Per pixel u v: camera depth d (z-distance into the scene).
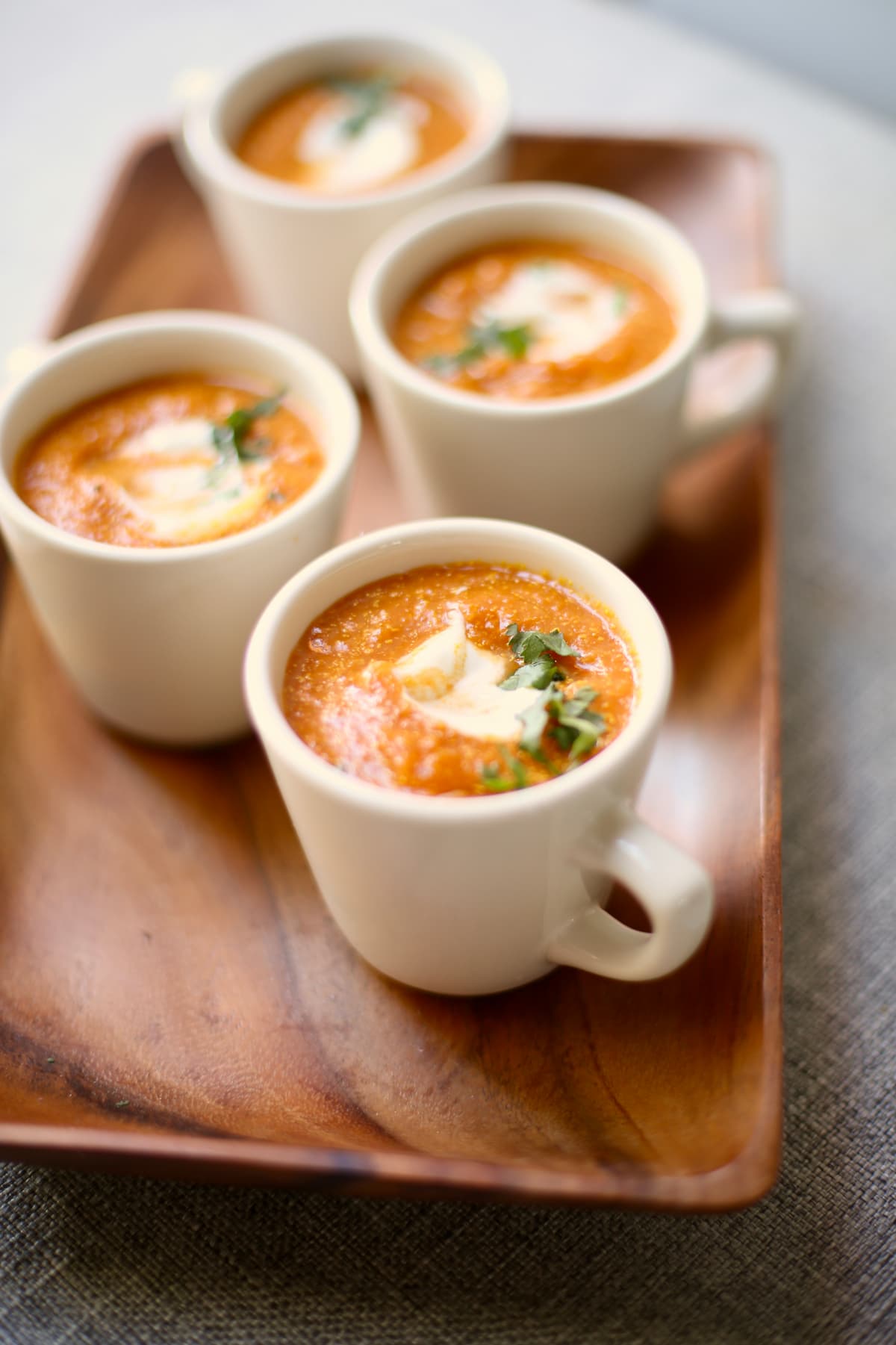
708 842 0.53
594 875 0.49
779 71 0.85
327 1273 0.49
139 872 0.54
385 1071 0.50
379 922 0.49
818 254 0.72
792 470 0.65
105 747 0.56
